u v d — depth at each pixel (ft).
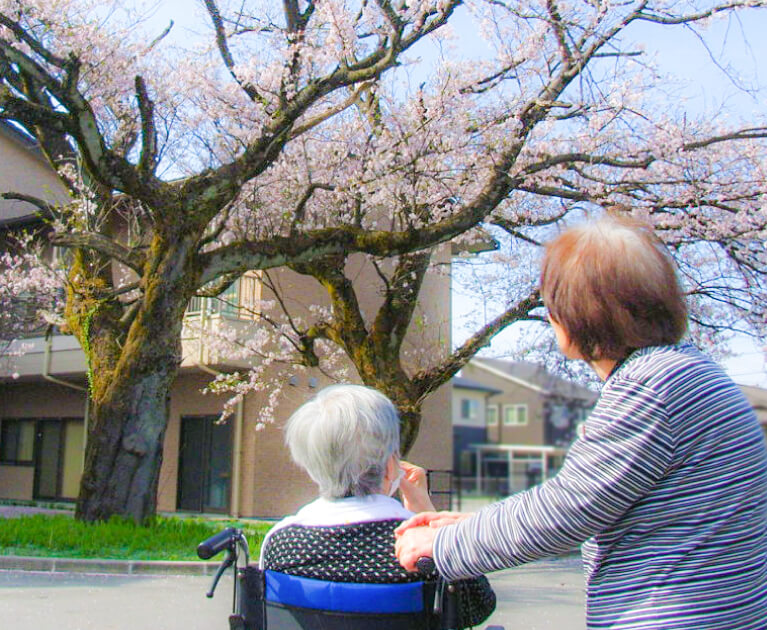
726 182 39.09
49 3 33.35
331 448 6.57
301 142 40.86
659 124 36.88
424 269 43.52
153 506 34.24
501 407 170.30
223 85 38.58
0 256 60.34
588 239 5.45
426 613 6.15
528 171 36.91
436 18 31.86
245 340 51.78
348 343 42.01
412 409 39.96
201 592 23.50
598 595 4.91
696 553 4.66
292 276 56.24
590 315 5.26
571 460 4.96
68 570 26.84
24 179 62.34
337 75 32.27
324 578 6.22
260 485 53.36
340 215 43.52
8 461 69.21
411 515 6.59
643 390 4.86
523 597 25.07
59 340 58.75
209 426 56.90
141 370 33.96
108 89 40.14
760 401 78.64
